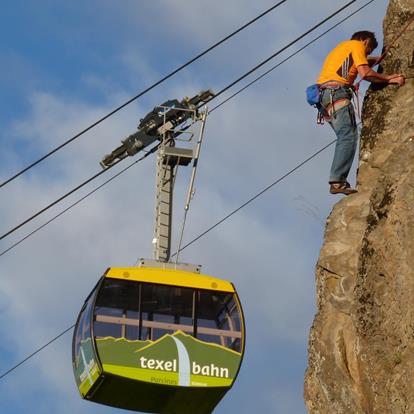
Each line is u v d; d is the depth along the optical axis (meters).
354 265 30.81
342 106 34.34
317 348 30.67
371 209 29.55
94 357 38.00
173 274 39.69
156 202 44.62
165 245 44.12
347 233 31.61
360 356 28.38
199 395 38.91
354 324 28.83
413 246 27.64
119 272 39.19
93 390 38.97
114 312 38.66
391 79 33.06
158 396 39.22
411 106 32.22
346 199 32.41
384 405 27.50
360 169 32.94
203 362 38.78
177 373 38.50
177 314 39.25
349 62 34.53
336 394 29.58
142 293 39.09
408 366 26.95
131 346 38.34
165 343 38.72
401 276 27.72
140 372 38.22
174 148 44.75
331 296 30.97
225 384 38.75
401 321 27.44
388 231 28.55
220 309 39.66
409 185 28.58
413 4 33.69
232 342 39.31
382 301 28.14
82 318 40.38
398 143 31.94
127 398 39.38
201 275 40.00
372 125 33.09
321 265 31.53
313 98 35.03
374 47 35.09
